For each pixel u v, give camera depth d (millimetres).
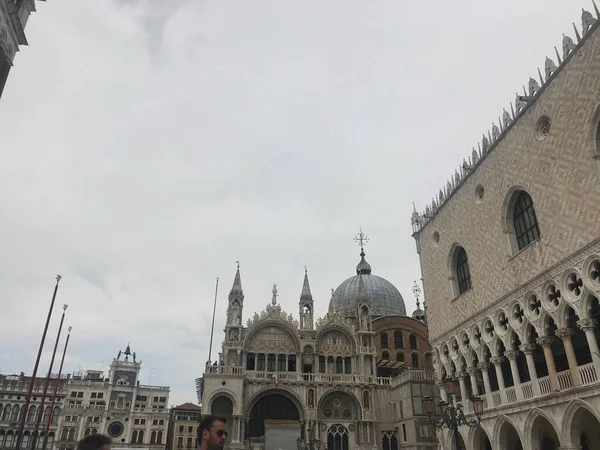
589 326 31016
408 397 58906
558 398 33281
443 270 51375
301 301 71938
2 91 29500
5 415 99625
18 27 30172
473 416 43250
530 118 38281
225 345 64125
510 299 39250
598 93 31406
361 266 103625
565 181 33844
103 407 108875
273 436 58281
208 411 57781
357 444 61094
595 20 32031
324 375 64188
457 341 47375
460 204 48719
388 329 81062
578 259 32125
